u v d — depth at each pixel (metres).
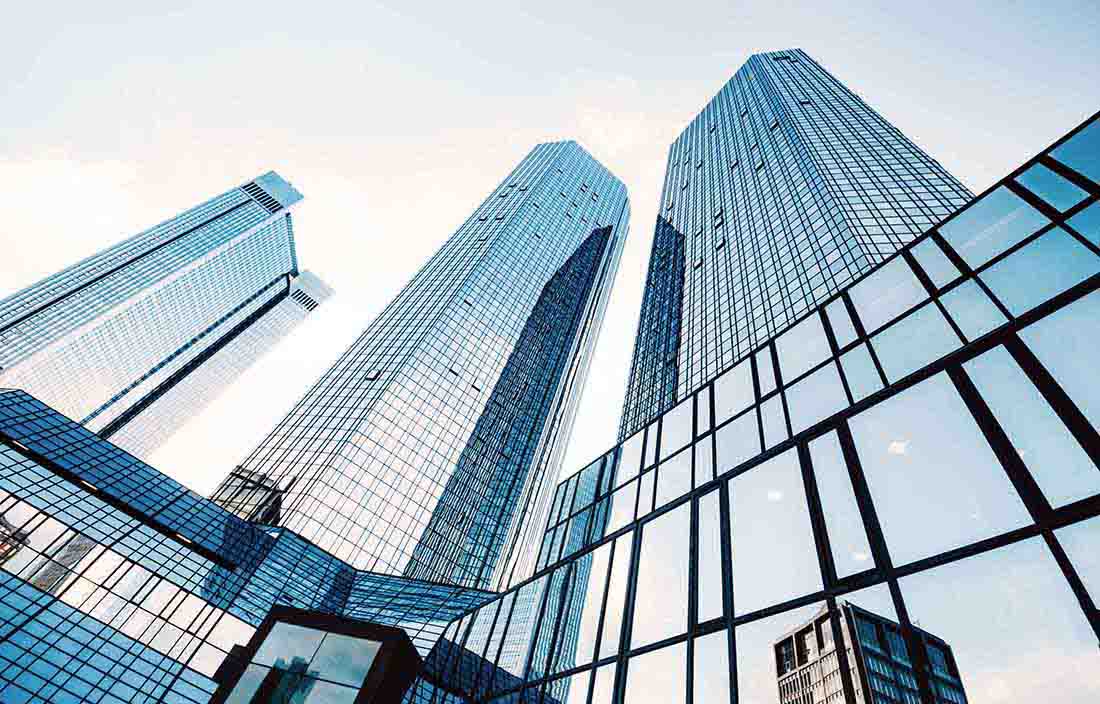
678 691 11.95
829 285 47.09
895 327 15.30
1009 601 8.41
